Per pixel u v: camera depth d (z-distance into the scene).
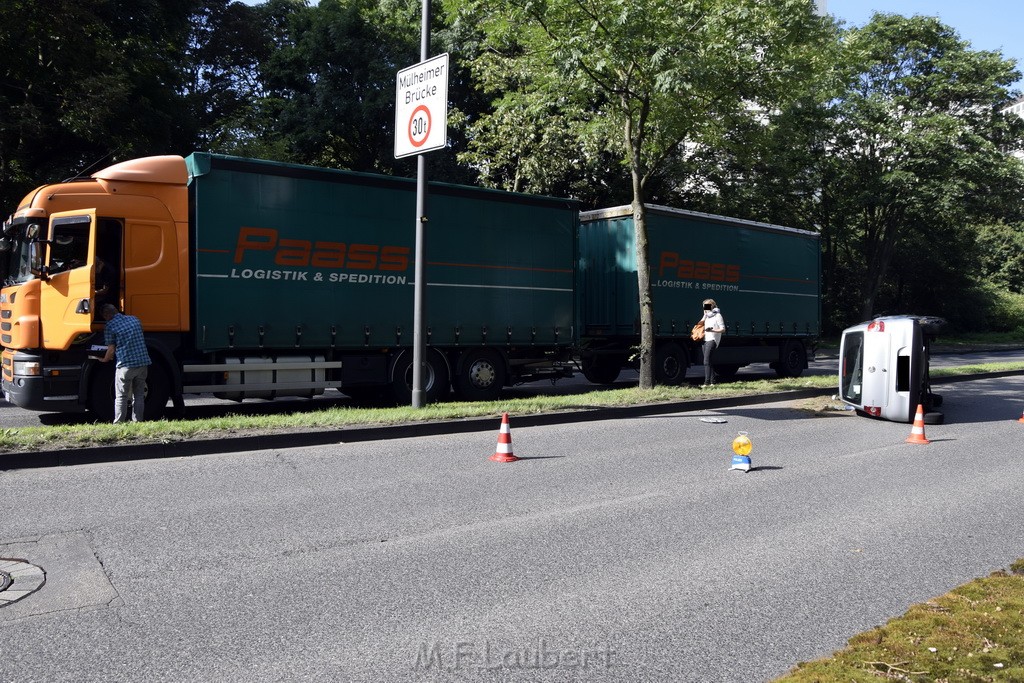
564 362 16.73
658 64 13.40
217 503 6.76
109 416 11.51
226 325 12.30
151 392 11.80
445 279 14.61
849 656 3.66
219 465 8.36
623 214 18.50
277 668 3.68
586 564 5.26
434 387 14.68
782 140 27.81
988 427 11.95
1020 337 49.50
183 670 3.64
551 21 14.02
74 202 11.46
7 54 20.62
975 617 4.16
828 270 43.66
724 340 20.55
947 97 35.12
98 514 6.34
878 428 11.83
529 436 10.65
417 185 12.52
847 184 35.12
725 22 13.67
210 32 34.28
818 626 4.23
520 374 16.12
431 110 12.19
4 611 4.36
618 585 4.86
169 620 4.25
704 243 19.73
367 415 10.99
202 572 5.02
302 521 6.23
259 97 34.03
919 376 12.27
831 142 34.72
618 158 25.56
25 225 11.51
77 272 11.22
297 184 12.98
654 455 9.27
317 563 5.22
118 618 4.27
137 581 4.84
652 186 27.95
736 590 4.79
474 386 15.18
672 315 18.91
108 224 11.61
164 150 23.91
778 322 21.91
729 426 11.82
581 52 13.57
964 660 3.59
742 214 30.53
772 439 10.68
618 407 12.84
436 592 4.71
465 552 5.49
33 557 5.27
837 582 4.94
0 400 14.95
